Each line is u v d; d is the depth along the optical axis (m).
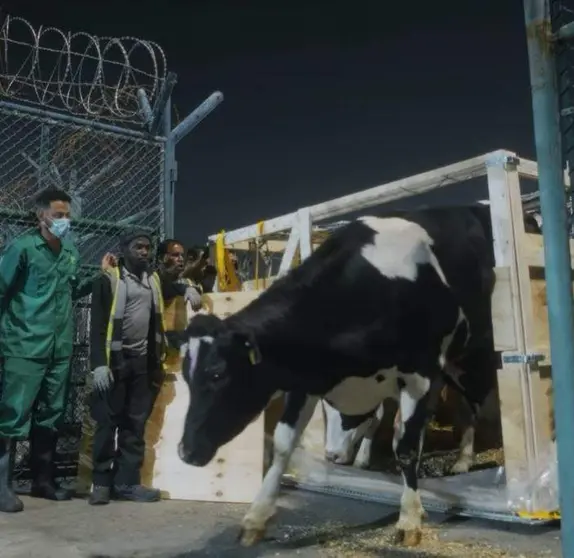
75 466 5.58
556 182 1.99
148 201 5.95
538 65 2.01
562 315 1.97
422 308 3.96
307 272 3.91
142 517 4.29
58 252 4.79
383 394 4.14
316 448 5.10
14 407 4.54
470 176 4.30
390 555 3.44
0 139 5.34
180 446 3.58
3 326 4.66
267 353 3.73
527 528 3.87
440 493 4.22
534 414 3.91
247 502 4.72
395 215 4.30
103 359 4.62
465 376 4.97
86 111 5.66
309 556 3.46
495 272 4.05
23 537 3.80
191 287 5.15
